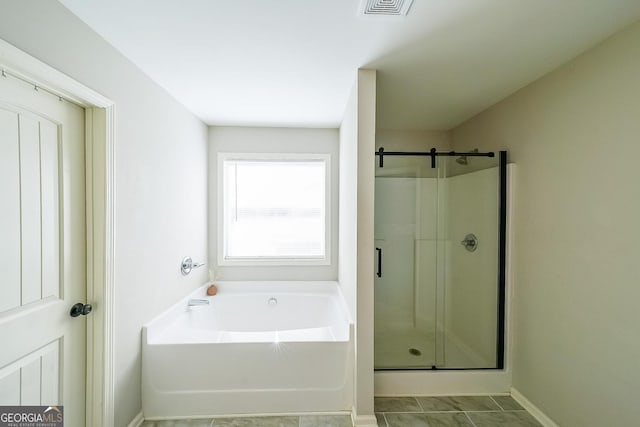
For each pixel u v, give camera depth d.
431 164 2.17
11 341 1.00
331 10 1.14
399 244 2.16
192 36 1.31
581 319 1.44
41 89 1.08
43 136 1.10
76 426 1.26
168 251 1.94
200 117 2.44
